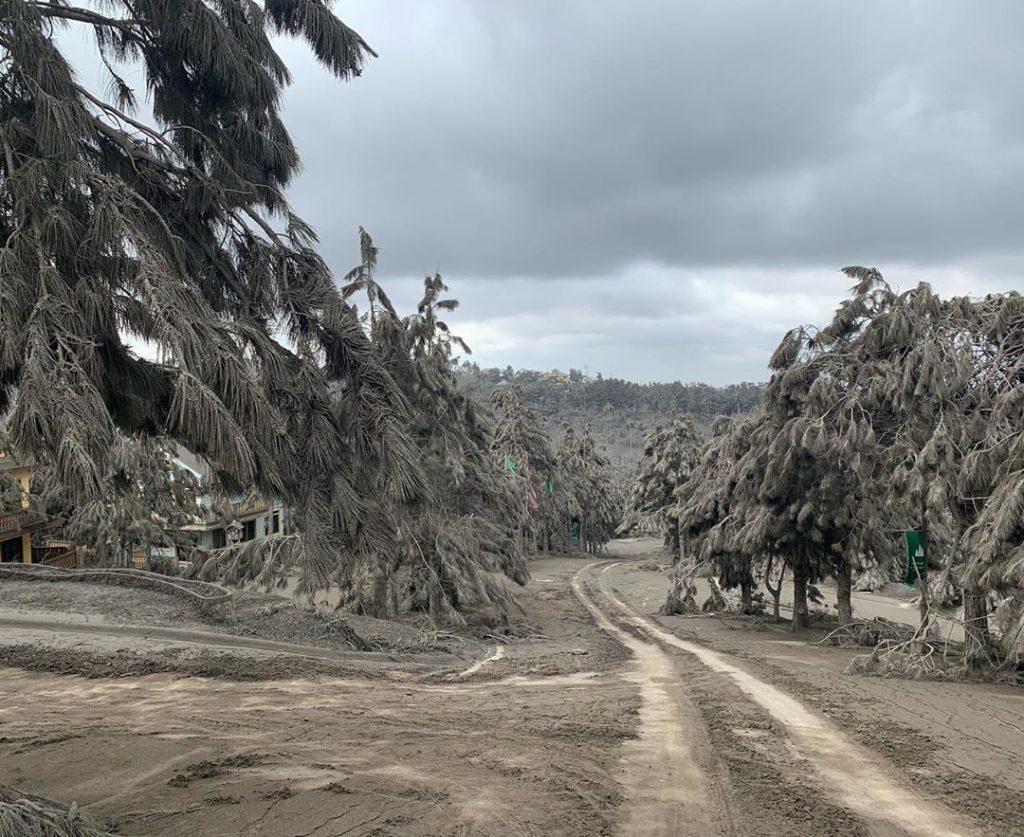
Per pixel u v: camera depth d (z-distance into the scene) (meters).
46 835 3.00
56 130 3.15
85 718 6.54
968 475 11.74
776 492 18.33
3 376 3.02
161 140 3.83
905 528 17.56
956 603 13.24
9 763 5.12
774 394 18.09
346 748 5.77
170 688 7.85
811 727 6.95
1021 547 9.88
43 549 30.42
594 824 4.36
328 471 3.79
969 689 10.22
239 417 3.15
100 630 10.44
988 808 4.78
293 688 8.18
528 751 5.88
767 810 4.68
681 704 8.00
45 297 2.87
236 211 4.05
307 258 4.15
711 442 30.98
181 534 26.36
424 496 3.96
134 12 3.79
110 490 2.99
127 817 4.12
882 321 15.20
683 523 26.58
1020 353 13.00
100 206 3.14
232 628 11.25
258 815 4.23
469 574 18.66
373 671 9.93
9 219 3.19
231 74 3.89
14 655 8.82
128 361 3.42
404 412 4.12
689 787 5.10
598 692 8.89
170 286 3.12
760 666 11.96
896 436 14.48
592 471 66.12
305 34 4.13
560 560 55.34
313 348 3.98
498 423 49.47
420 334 19.36
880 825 4.47
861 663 11.95
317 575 3.66
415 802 4.56
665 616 26.27
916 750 6.15
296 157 4.45
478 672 10.85
